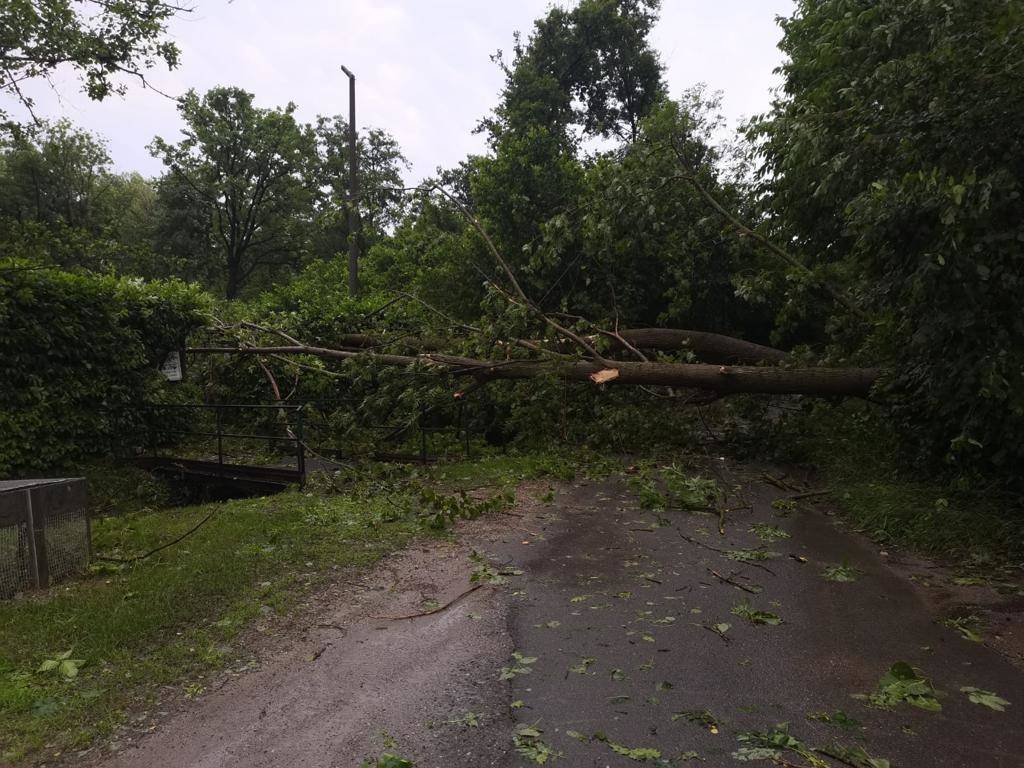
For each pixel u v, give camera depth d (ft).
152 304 38.37
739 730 9.70
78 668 11.70
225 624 13.51
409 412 37.63
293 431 37.86
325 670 11.73
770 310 53.67
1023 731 9.64
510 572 16.85
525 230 51.42
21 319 31.09
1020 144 17.22
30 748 9.40
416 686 11.12
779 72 40.11
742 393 31.86
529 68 97.40
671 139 39.65
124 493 32.73
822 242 34.86
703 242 45.16
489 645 12.65
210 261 133.28
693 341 38.04
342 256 107.55
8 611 14.23
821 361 31.55
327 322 47.70
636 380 32.50
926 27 21.20
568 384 34.68
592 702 10.53
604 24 102.53
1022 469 19.83
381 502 24.26
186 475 34.68
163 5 45.96
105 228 108.58
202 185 125.80
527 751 9.17
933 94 18.98
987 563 16.78
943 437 22.31
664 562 17.62
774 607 14.47
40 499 16.08
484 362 35.22
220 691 11.04
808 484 27.20
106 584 16.11
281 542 19.07
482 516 22.49
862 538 19.67
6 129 49.26
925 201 16.84
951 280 16.66
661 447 33.76
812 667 11.68
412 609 14.48
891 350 24.89
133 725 10.06
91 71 45.70
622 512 22.97
